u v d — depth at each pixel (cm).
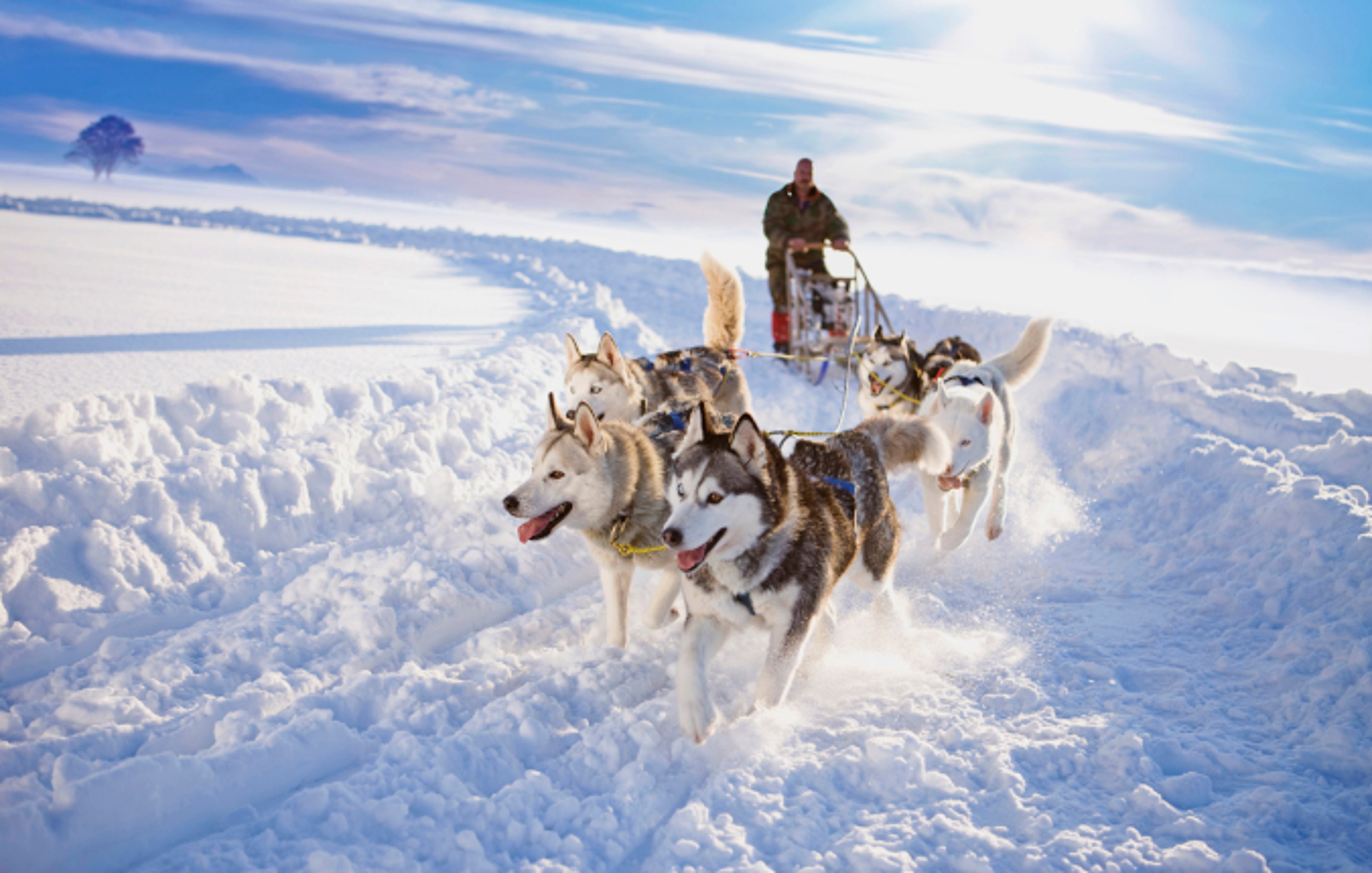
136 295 1032
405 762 287
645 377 589
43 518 404
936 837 263
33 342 715
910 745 299
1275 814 268
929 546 534
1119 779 288
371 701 329
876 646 402
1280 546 449
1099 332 949
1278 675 347
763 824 269
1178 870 246
